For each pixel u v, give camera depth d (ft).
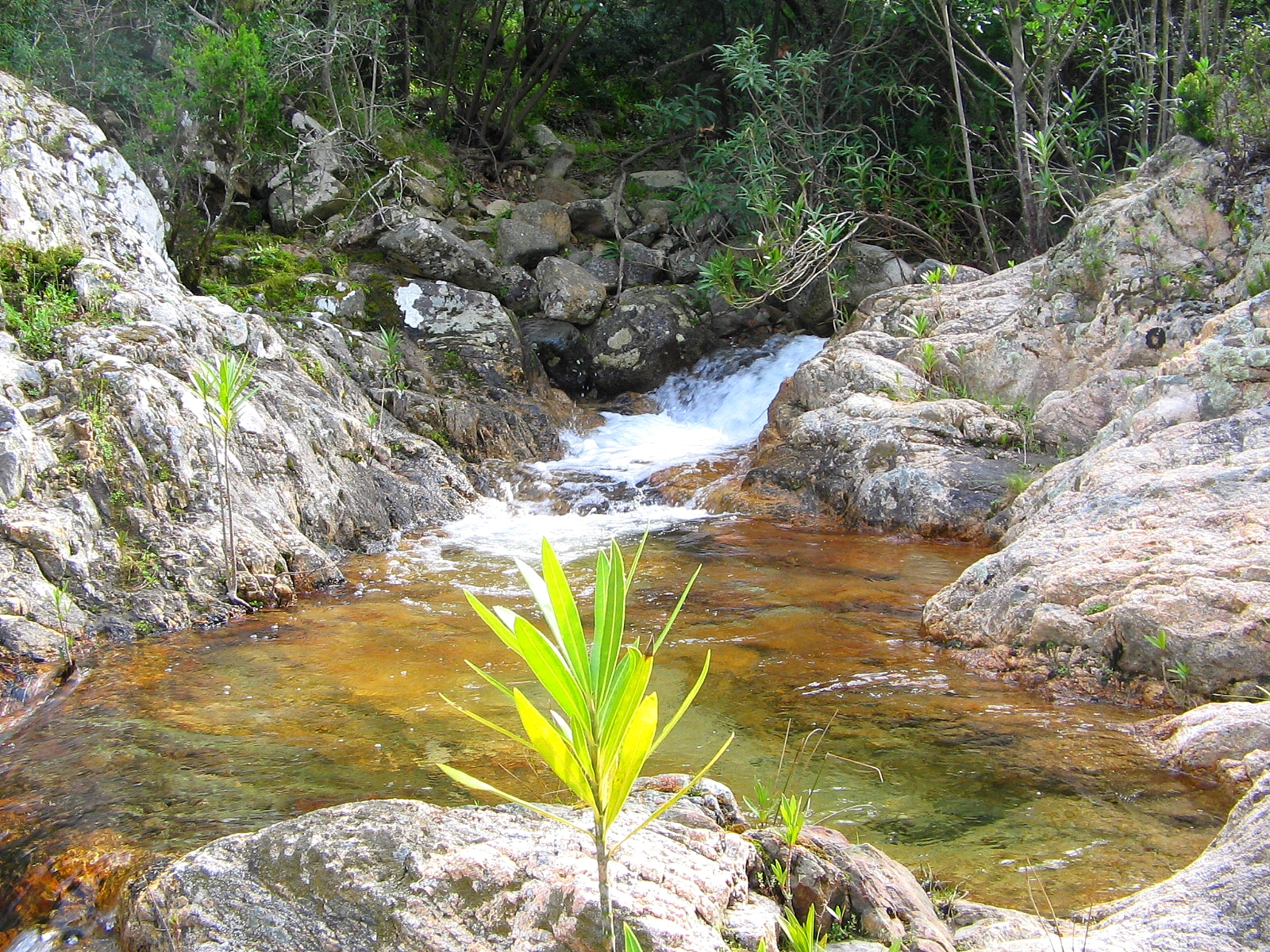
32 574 19.15
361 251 39.19
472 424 34.32
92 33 34.63
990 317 32.78
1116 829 11.51
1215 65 35.14
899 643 18.45
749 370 40.86
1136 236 28.96
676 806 9.81
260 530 22.81
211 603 20.57
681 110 46.57
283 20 39.32
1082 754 13.60
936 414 28.78
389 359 35.09
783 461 30.81
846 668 17.19
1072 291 30.68
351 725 15.11
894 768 13.30
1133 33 39.40
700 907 8.11
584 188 51.13
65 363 22.98
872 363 32.09
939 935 8.89
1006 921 9.17
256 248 37.40
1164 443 20.45
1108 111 44.11
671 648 18.24
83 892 10.94
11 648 17.65
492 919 8.04
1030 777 12.93
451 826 9.28
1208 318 26.00
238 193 39.32
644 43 56.59
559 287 41.50
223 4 38.91
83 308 25.35
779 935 8.50
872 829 11.64
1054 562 18.08
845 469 28.76
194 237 35.17
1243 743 12.87
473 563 24.86
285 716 15.52
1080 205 41.24
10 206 26.35
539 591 6.11
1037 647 16.90
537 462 35.04
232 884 8.86
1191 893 8.64
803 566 23.61
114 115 35.17
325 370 31.12
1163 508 18.26
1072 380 29.81
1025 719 14.90
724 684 16.48
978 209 41.27
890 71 45.09
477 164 50.34
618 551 6.12
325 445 27.27
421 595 22.24
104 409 21.97
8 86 29.12
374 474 28.45
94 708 15.97
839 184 43.60
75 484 20.86
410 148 46.34
